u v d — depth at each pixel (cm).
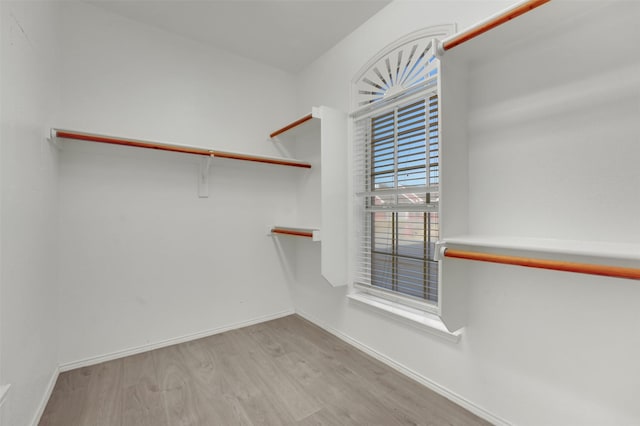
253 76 275
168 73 232
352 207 226
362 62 220
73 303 195
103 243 206
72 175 195
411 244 194
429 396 166
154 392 170
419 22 178
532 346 131
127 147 213
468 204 152
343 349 223
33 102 143
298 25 223
